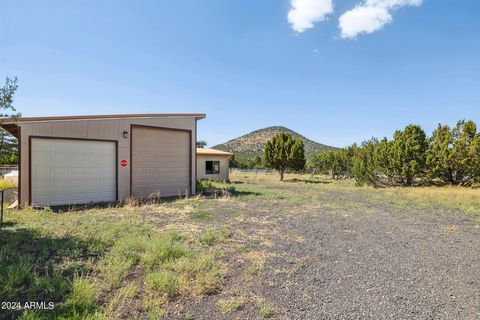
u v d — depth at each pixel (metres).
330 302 2.81
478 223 6.94
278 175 31.20
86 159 9.28
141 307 2.59
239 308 2.66
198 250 4.33
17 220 6.10
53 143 8.65
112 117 9.81
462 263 4.05
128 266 3.46
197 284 3.08
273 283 3.26
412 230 6.12
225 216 7.28
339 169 26.64
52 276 3.10
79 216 6.73
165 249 4.03
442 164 16.05
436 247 4.86
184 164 11.91
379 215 7.91
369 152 21.00
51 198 8.59
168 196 11.32
